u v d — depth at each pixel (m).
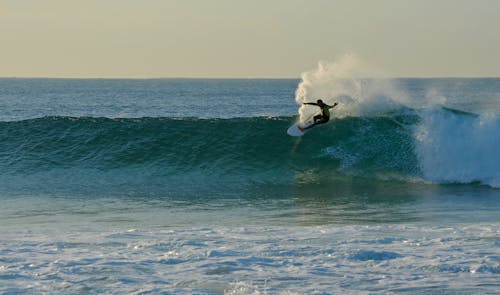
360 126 69.88
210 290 27.83
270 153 70.56
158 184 63.81
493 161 64.00
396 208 52.06
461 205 53.16
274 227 42.59
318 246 35.34
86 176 67.44
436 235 38.72
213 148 71.62
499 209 51.03
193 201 55.38
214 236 38.59
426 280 29.06
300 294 27.30
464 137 65.62
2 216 48.47
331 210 51.38
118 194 58.56
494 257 32.47
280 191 60.38
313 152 69.62
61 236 38.69
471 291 27.64
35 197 56.94
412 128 68.12
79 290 27.64
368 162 67.50
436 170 65.06
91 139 73.44
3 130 74.38
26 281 28.72
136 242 36.62
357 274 30.02
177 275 29.84
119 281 28.86
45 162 70.81
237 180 65.81
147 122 74.56
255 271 30.47
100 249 34.72
